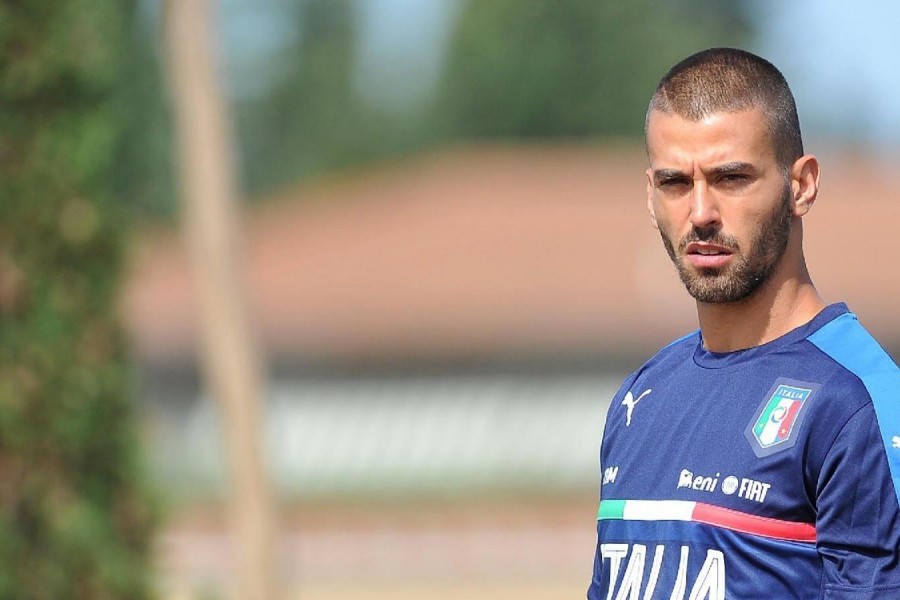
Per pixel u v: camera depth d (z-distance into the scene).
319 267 130.62
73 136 28.66
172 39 46.31
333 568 70.50
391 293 123.31
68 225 28.59
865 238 123.31
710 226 12.38
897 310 113.56
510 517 85.19
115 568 28.73
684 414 12.80
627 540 12.77
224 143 46.91
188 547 70.69
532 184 147.50
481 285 122.44
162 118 145.12
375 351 119.56
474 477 116.62
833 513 11.74
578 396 116.50
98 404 28.81
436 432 118.31
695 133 12.36
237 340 47.03
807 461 11.89
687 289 12.76
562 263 124.69
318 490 116.25
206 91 46.53
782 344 12.55
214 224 46.78
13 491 28.19
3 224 28.33
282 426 119.81
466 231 134.12
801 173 12.70
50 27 28.58
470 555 72.44
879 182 140.62
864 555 11.67
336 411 120.00
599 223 132.62
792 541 11.92
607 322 115.62
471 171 155.12
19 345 28.23
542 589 63.50
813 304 12.77
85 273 28.81
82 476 28.75
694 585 12.13
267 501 47.38
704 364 13.02
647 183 13.34
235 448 47.06
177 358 120.00
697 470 12.38
